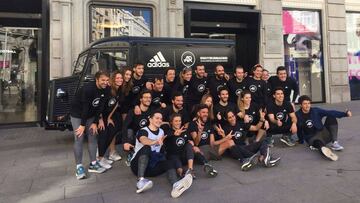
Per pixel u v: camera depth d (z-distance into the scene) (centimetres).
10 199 436
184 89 656
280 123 666
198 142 588
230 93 692
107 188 469
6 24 1083
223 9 1237
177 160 498
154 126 488
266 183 469
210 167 496
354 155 598
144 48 698
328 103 1436
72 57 1067
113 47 702
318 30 1453
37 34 1102
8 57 1091
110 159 601
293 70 1412
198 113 596
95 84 516
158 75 705
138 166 466
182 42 733
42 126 1046
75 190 464
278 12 1342
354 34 1521
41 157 650
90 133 535
